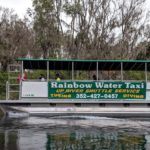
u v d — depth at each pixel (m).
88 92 28.77
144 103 29.00
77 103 28.62
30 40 62.06
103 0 54.84
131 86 29.05
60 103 28.55
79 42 53.38
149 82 29.19
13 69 35.12
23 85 28.55
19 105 28.44
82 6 53.62
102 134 20.44
